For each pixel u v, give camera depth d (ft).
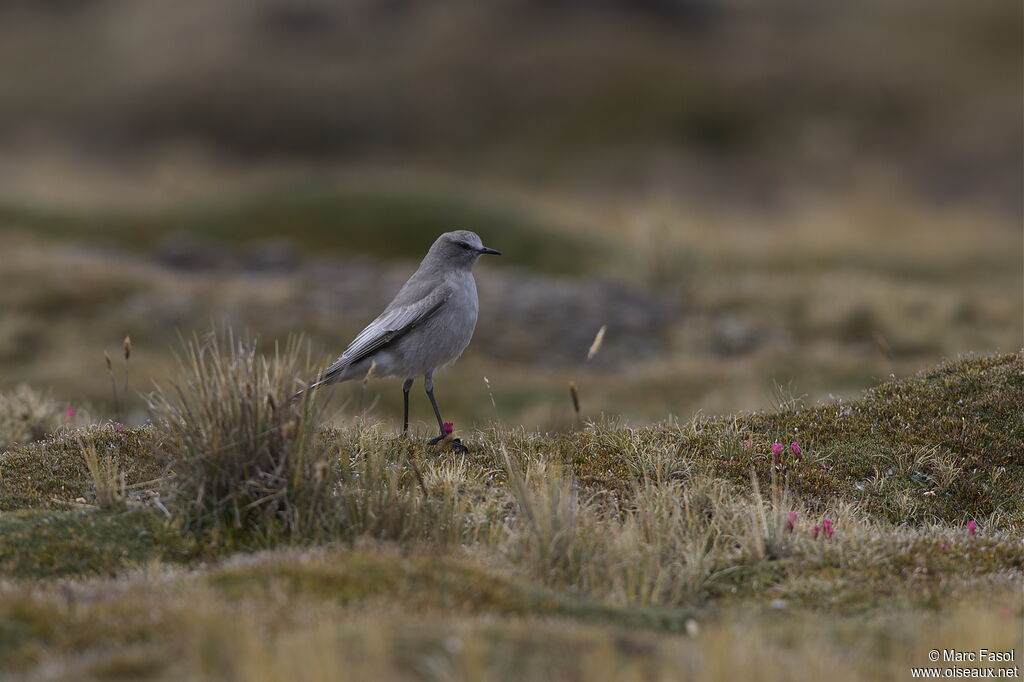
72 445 30.60
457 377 59.47
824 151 158.30
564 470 29.73
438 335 32.35
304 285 77.97
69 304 66.13
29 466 29.22
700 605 22.49
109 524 25.14
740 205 145.07
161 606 19.29
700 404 53.57
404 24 209.97
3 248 83.51
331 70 196.03
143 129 182.70
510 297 76.69
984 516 28.55
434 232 101.96
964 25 202.39
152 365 57.16
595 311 74.64
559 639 18.02
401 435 32.42
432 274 32.91
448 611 19.69
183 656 17.02
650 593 22.58
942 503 29.04
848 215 111.86
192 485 25.70
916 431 31.83
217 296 69.87
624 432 32.91
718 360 63.26
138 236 100.37
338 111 185.98
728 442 31.53
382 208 103.71
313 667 15.69
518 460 30.37
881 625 20.47
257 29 207.21
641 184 157.17
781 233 105.50
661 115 175.42
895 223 110.73
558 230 104.06
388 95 188.65
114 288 68.95
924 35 200.34
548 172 164.96
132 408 50.83
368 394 55.62
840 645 19.26
